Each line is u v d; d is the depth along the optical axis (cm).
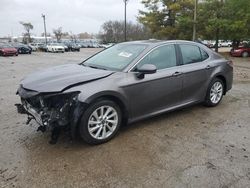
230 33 2511
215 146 376
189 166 322
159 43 457
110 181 292
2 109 545
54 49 3722
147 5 3036
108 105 378
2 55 2691
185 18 2738
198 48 525
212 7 2633
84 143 380
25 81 396
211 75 530
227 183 288
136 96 407
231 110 540
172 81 453
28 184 285
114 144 379
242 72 1212
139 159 338
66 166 320
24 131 421
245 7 2300
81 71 404
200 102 530
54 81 362
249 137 408
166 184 287
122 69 407
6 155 344
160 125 452
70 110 345
